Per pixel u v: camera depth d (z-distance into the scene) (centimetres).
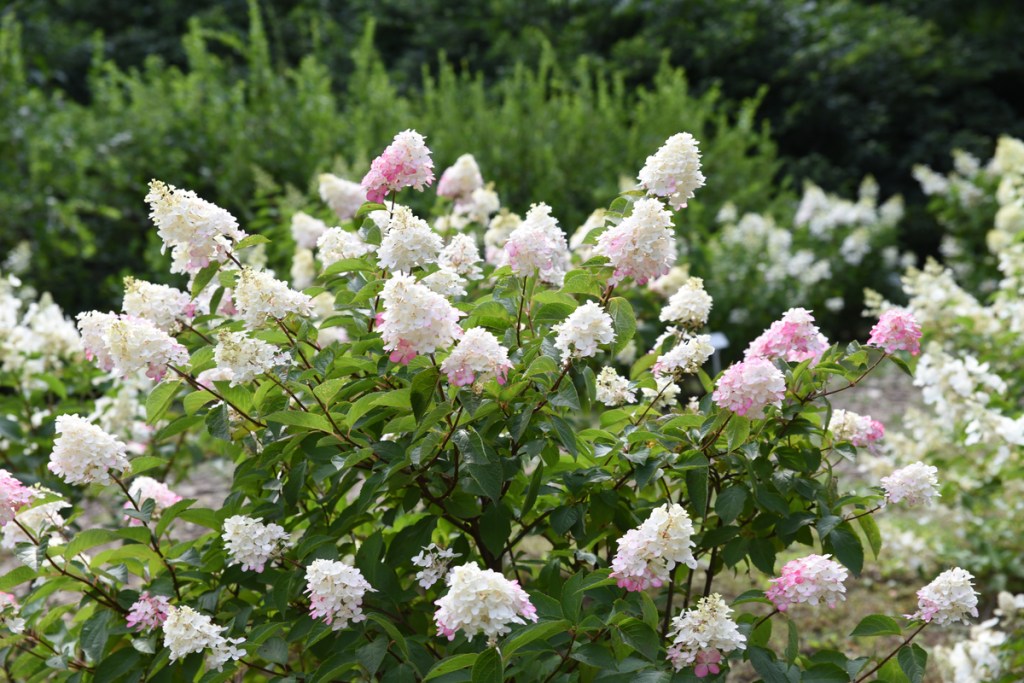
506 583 192
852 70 1280
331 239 280
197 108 848
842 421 266
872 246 937
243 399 251
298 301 238
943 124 1317
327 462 249
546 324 257
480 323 246
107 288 788
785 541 258
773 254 820
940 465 425
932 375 399
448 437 228
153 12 1313
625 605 225
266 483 262
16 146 802
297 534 297
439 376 220
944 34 1441
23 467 373
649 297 466
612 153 877
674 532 210
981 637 343
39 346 385
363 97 929
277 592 246
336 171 655
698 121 933
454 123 865
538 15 1302
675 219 827
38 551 244
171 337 248
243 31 1297
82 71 1211
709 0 1294
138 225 820
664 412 323
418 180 265
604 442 250
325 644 249
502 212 360
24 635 262
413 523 271
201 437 392
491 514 246
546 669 226
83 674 261
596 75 1238
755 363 230
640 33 1302
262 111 851
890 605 452
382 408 246
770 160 1040
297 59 1264
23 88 855
